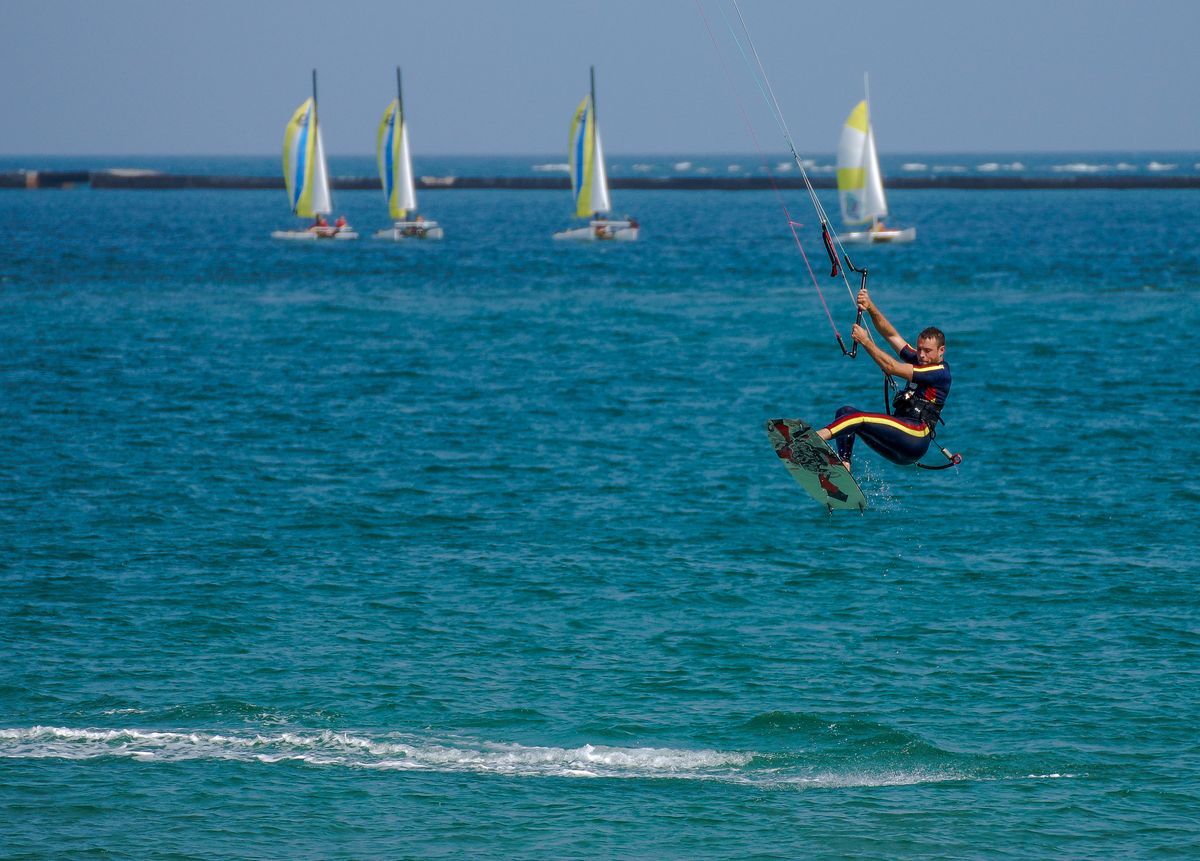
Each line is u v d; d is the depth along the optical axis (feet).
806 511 404.77
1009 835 212.64
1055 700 262.26
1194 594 321.73
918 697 264.93
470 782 231.50
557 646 293.02
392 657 285.64
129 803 222.28
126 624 303.48
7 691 265.13
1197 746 241.96
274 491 429.38
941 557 356.59
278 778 232.12
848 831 214.90
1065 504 409.08
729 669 279.90
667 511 404.98
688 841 211.61
